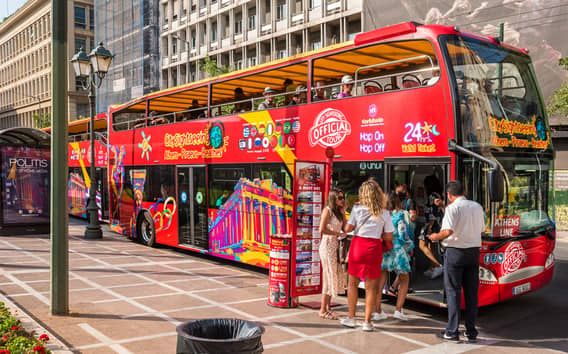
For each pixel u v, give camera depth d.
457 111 7.27
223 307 8.20
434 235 6.75
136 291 9.20
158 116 14.63
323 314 7.70
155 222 14.62
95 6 57.34
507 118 7.87
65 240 7.53
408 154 7.80
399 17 27.78
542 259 8.16
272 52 38.09
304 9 35.00
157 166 14.55
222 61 43.88
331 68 10.23
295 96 10.79
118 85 53.97
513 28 23.53
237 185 11.41
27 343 5.57
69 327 6.95
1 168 16.58
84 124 22.55
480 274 7.25
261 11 39.22
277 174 10.26
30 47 77.12
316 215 8.39
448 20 25.64
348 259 7.21
